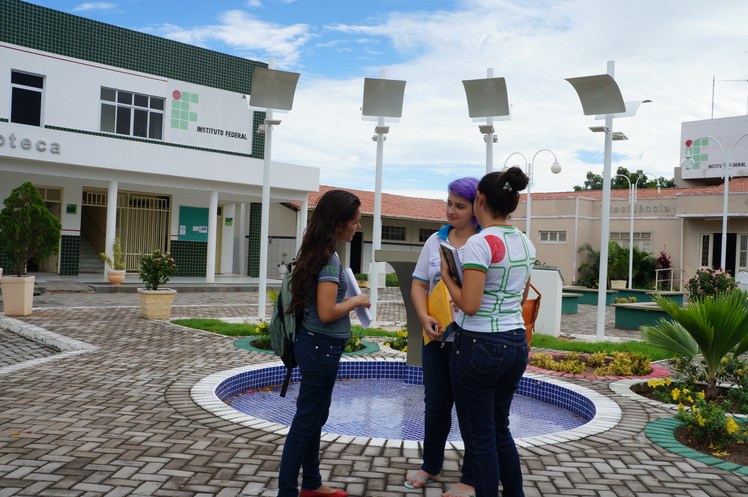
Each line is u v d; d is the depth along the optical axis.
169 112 20.91
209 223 20.30
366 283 23.42
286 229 25.38
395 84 10.22
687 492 3.70
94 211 22.33
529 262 3.15
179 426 4.73
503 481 3.19
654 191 30.12
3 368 6.78
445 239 3.85
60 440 4.30
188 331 10.17
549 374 7.38
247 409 5.96
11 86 17.94
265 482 3.64
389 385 7.25
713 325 6.07
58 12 18.58
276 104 10.81
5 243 11.58
